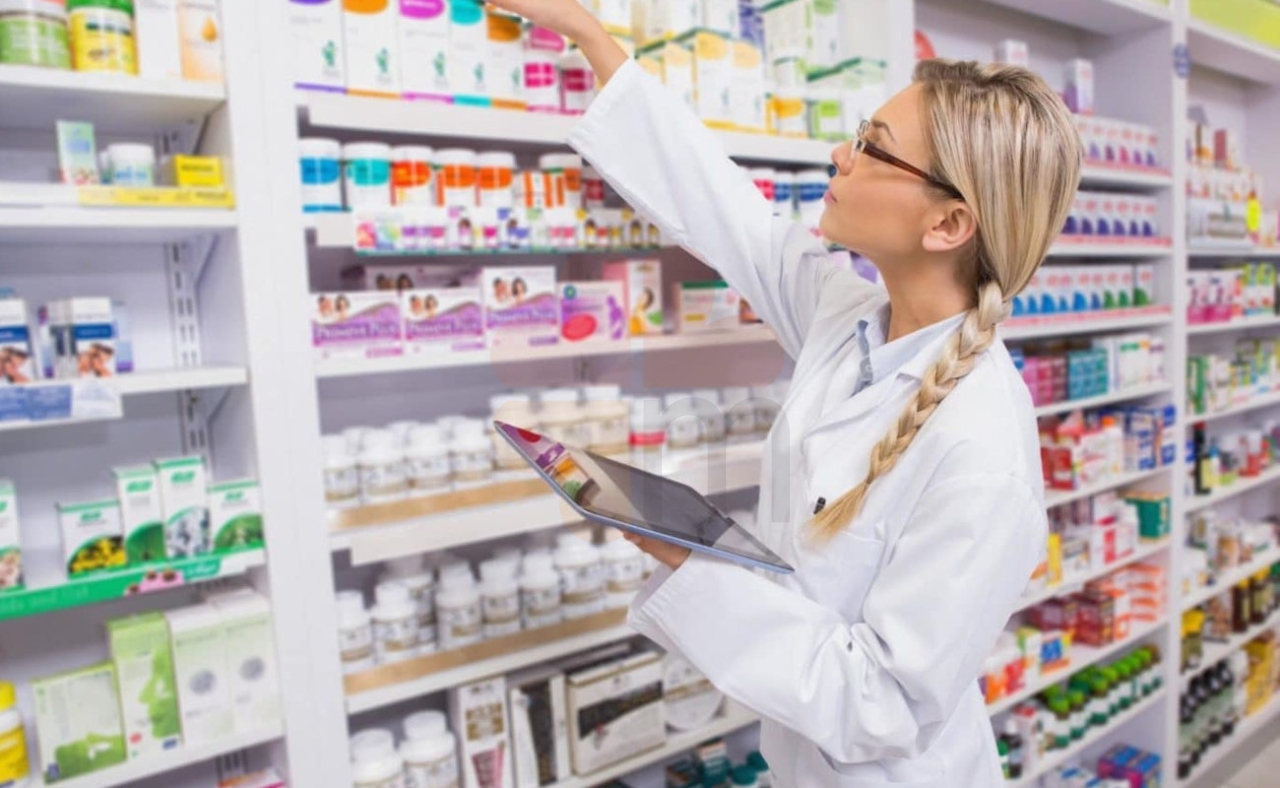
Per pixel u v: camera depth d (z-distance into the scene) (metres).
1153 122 3.18
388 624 1.70
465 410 2.14
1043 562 2.75
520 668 1.92
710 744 2.27
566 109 1.80
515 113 1.68
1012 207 1.05
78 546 1.37
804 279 1.48
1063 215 1.09
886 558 1.14
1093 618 3.05
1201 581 3.52
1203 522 3.61
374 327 1.61
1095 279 2.92
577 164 1.78
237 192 1.44
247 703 1.51
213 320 1.67
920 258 1.17
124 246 1.71
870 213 1.13
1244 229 3.61
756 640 1.07
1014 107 1.04
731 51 1.93
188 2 1.41
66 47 1.34
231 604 1.54
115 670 1.42
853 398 1.21
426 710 1.94
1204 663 3.54
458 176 1.67
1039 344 3.03
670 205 1.51
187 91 1.40
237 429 1.61
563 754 1.88
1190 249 3.28
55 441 1.66
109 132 1.67
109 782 1.40
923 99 1.10
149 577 1.41
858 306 1.38
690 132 1.48
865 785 1.21
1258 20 3.54
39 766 1.45
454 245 1.62
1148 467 3.15
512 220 1.69
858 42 2.30
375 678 1.64
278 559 1.52
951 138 1.05
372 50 1.56
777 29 2.15
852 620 1.19
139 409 1.74
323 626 1.57
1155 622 3.23
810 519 1.16
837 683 1.05
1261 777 3.50
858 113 2.15
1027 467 1.06
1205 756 3.52
